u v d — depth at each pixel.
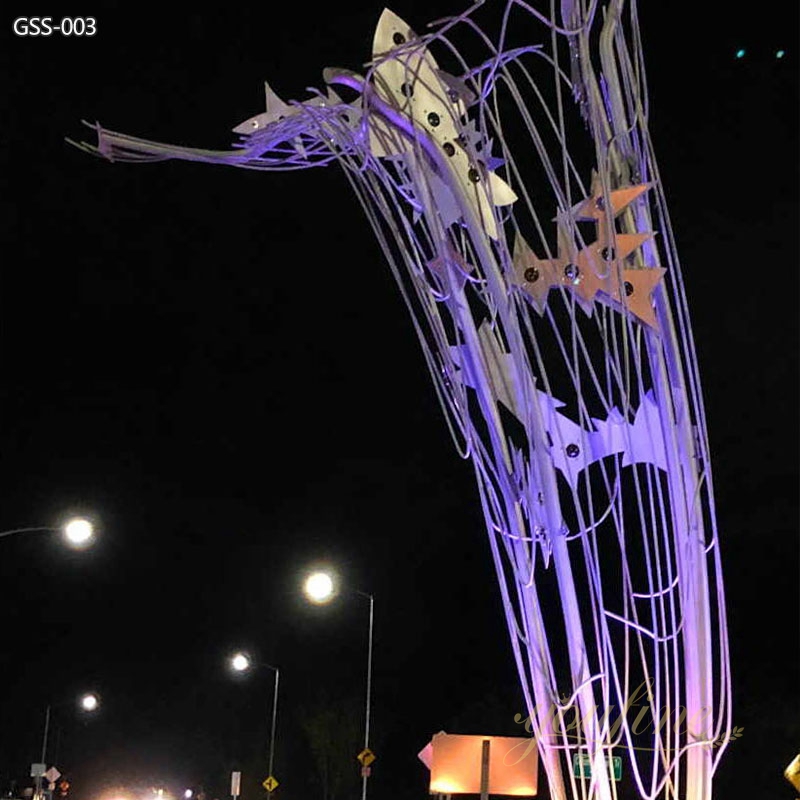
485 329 5.63
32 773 47.97
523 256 5.64
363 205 5.96
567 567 5.46
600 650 5.27
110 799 57.06
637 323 5.63
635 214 5.84
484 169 5.68
